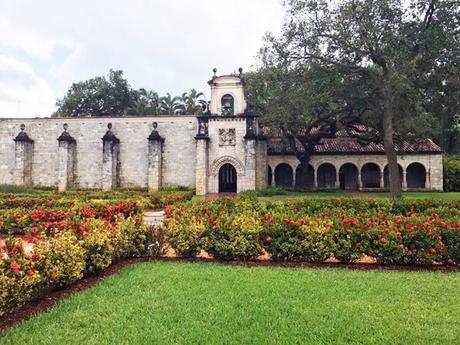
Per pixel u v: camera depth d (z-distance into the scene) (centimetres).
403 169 3828
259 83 2986
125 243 879
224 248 890
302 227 882
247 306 574
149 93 6194
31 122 3553
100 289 653
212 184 3144
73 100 5594
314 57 2275
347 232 863
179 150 3422
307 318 529
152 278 721
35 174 3509
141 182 3438
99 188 3447
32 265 577
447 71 2059
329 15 2148
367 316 537
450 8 1988
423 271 793
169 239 933
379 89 2184
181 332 482
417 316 538
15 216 1260
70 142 3444
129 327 496
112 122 3503
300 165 3812
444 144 4906
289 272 771
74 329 493
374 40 2012
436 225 858
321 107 2745
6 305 527
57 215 1192
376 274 759
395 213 1462
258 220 933
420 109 2292
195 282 697
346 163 3881
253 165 3052
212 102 3216
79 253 691
